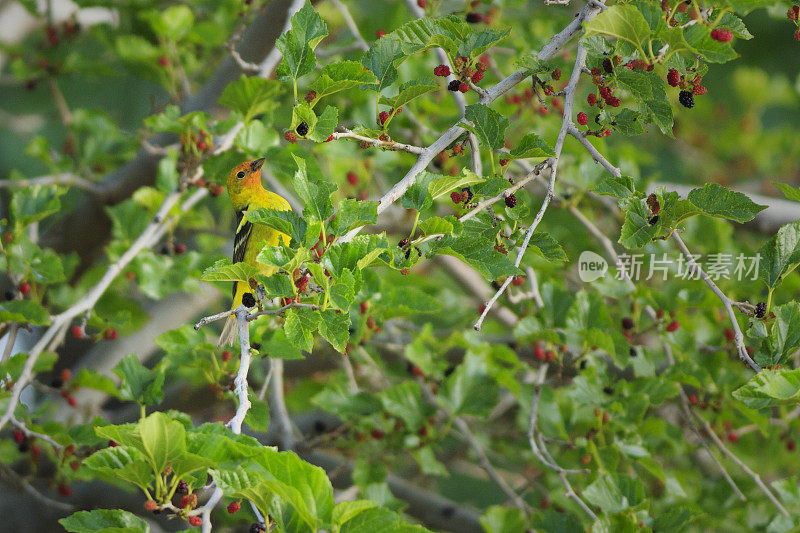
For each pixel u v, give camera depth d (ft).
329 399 36.60
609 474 28.37
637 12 20.21
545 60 22.77
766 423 33.83
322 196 20.25
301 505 17.39
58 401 47.09
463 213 22.77
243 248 32.19
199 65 48.91
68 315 30.86
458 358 45.32
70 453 30.94
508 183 21.68
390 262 20.27
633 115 22.71
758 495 39.60
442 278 58.39
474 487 59.88
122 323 32.86
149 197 38.99
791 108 75.87
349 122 40.60
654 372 34.73
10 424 32.01
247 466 18.13
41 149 44.65
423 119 42.47
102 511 19.38
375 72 22.76
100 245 48.16
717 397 35.94
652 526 27.43
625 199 21.58
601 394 32.96
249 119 36.47
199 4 49.39
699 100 61.72
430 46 22.77
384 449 39.34
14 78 48.26
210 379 31.65
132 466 18.25
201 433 18.52
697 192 21.13
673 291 38.47
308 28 22.35
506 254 21.31
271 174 40.16
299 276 20.35
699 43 21.26
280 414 37.99
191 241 58.95
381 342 41.16
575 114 40.50
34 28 57.93
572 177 37.70
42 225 54.70
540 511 37.70
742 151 62.34
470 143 23.17
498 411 47.98
